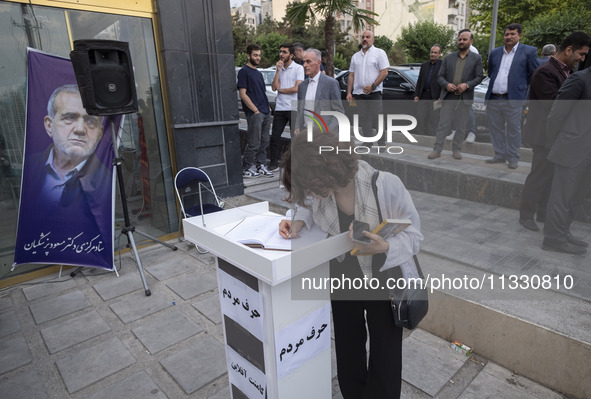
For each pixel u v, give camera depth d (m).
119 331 2.72
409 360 2.27
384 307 1.48
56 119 3.30
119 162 3.20
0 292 3.31
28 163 3.27
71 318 2.89
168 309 2.97
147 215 4.18
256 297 1.51
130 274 3.55
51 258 3.46
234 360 1.78
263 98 5.68
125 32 3.83
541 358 1.99
